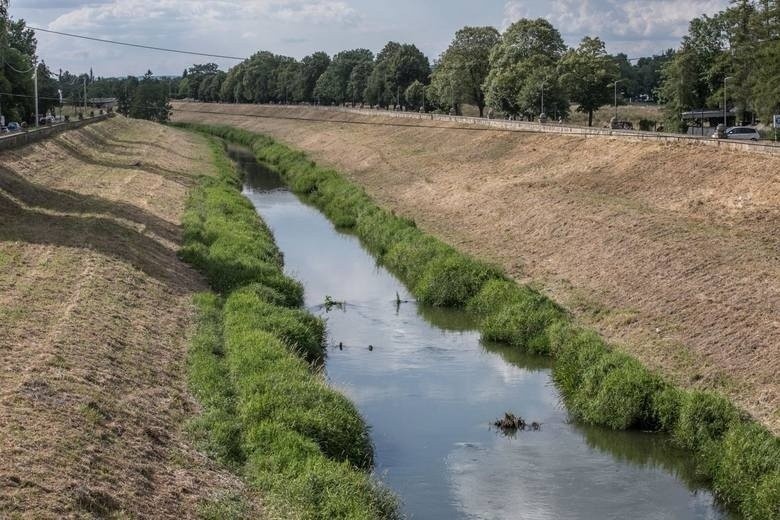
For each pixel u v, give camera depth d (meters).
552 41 108.75
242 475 19.03
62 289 28.22
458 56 119.19
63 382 20.09
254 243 42.66
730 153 49.22
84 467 16.50
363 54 193.50
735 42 86.31
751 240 35.81
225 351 26.66
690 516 19.81
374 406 26.36
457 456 22.97
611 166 55.38
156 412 20.73
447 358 30.92
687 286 31.92
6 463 15.68
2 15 67.38
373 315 36.28
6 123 96.06
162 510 16.27
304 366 25.45
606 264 37.03
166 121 164.75
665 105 102.19
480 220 50.50
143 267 33.84
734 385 24.62
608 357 26.89
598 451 23.42
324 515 17.17
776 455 20.06
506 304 34.34
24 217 41.09
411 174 70.19
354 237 53.44
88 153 74.88
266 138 120.31
